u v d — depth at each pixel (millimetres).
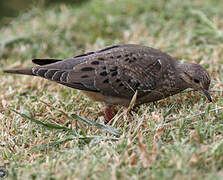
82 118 10109
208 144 8883
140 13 18922
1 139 10344
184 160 8094
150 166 8258
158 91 11258
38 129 10641
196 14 17828
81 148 9586
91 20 18625
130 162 8422
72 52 16656
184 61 13836
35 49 16766
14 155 9578
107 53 11133
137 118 10297
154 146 8500
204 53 14695
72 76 10828
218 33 15938
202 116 10234
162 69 11180
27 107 11773
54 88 12969
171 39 16203
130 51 11164
